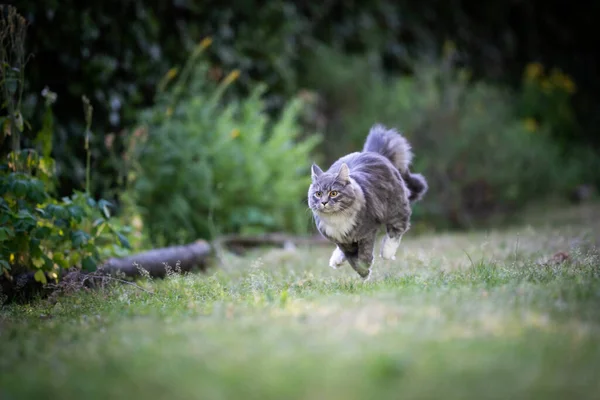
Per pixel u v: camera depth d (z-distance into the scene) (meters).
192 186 12.80
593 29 25.30
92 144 12.56
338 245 8.66
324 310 6.20
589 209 17.73
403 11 20.09
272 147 14.41
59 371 5.06
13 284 8.63
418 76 18.70
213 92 14.72
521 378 4.58
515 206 18.66
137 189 12.32
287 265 10.30
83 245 8.93
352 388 4.51
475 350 5.04
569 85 23.36
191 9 14.73
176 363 5.01
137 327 6.13
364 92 17.58
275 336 5.47
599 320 5.68
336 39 18.61
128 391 4.58
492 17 22.55
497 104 19.73
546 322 5.63
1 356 5.61
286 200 14.22
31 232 8.70
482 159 18.52
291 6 16.77
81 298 8.04
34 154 9.30
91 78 12.48
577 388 4.45
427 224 16.80
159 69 14.18
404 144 9.61
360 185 8.33
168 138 12.97
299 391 4.48
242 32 15.87
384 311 5.97
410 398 4.36
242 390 4.52
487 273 7.77
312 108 16.72
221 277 9.27
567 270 7.68
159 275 9.92
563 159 21.33
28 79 11.55
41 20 11.68
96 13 12.73
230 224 13.52
